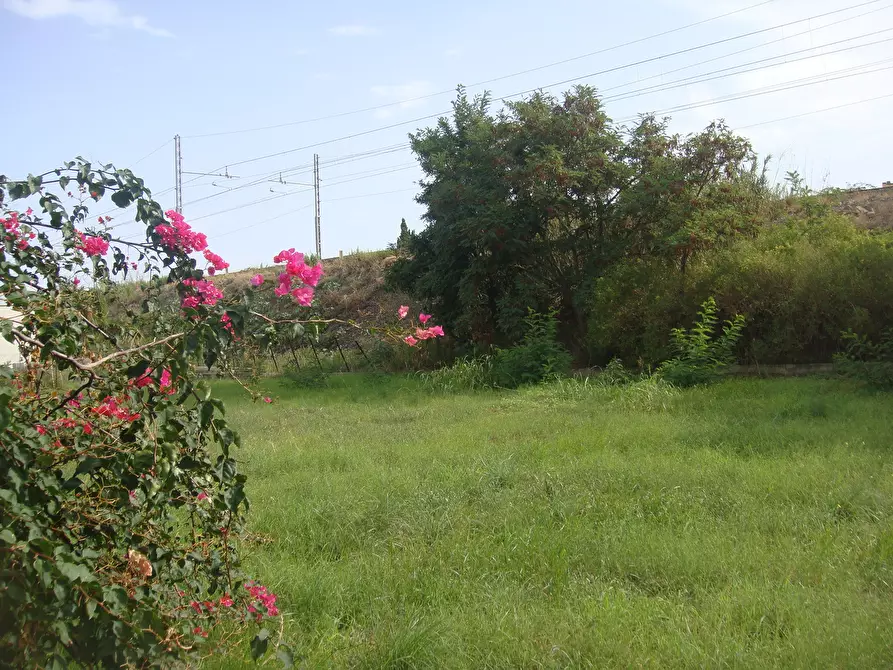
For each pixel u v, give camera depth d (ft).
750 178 60.64
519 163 55.77
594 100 54.44
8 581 7.91
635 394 36.91
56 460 9.11
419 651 11.67
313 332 10.83
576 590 14.06
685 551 15.28
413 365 64.44
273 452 27.55
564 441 26.71
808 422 27.66
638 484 20.45
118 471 9.57
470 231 54.39
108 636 8.86
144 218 11.50
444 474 22.08
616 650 11.57
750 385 38.22
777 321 43.37
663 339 46.24
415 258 67.87
